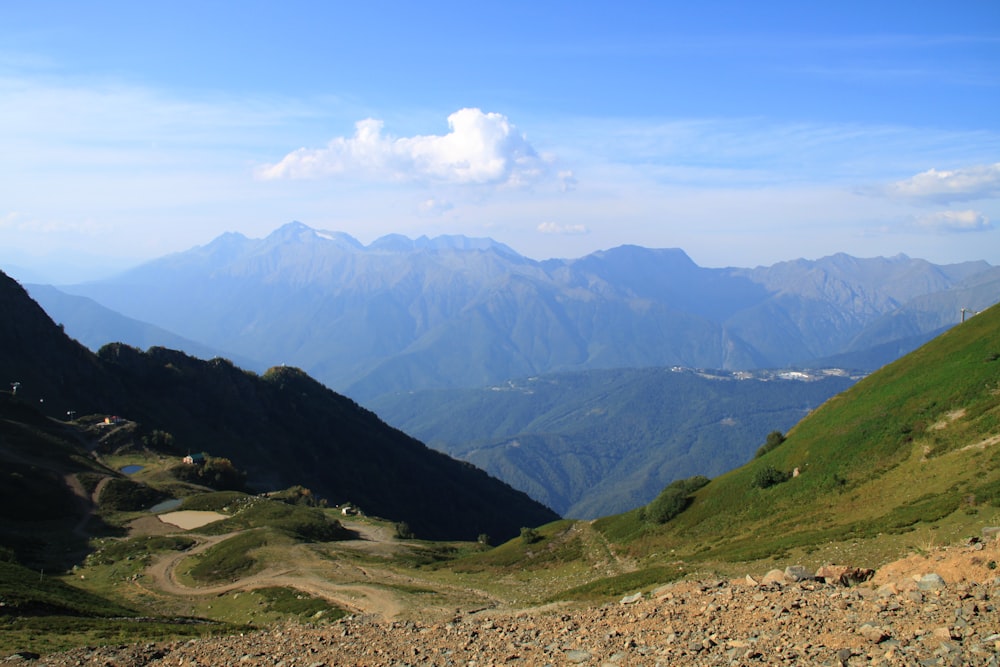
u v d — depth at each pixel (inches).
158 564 2982.3
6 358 5703.7
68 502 3818.9
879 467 1916.8
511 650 775.7
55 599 1712.6
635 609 876.0
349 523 4434.1
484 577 2456.9
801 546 1482.5
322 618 1903.3
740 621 677.9
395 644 933.8
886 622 572.1
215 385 7386.8
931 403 2012.8
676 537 2246.6
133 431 5442.9
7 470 3794.3
